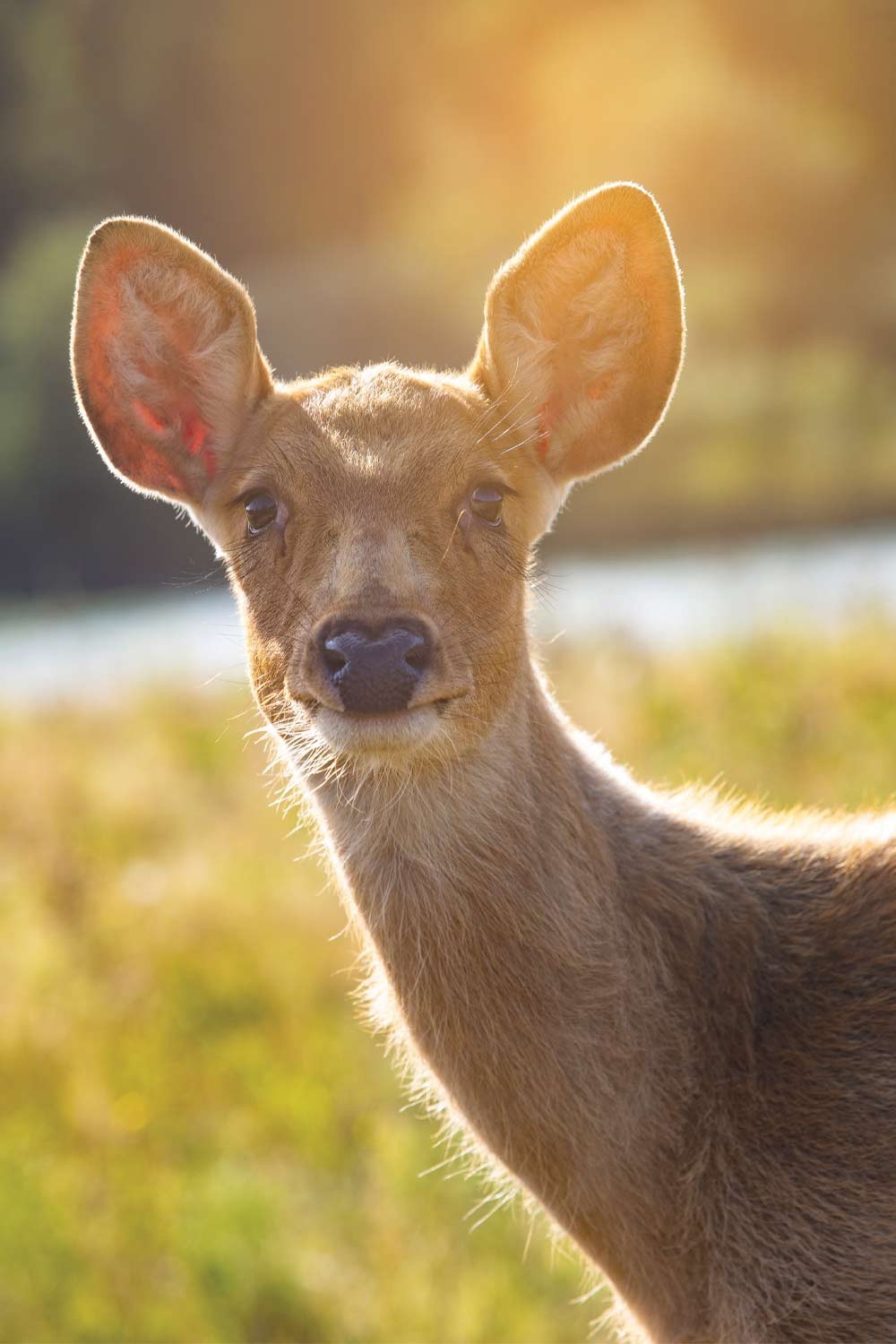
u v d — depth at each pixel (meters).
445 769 6.92
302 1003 12.98
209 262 7.86
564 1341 9.18
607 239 7.70
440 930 6.96
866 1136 6.68
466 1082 7.00
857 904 7.14
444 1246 9.90
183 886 14.93
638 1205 6.83
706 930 7.15
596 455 7.99
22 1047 12.50
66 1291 9.89
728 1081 6.86
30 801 18.56
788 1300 6.62
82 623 43.19
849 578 28.28
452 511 7.20
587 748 7.83
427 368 8.40
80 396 8.08
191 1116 11.65
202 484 8.21
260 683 7.45
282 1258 9.84
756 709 16.55
